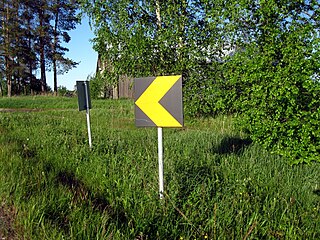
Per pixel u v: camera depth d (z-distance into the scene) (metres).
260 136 5.40
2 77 37.62
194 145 5.82
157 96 3.08
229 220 2.75
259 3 6.00
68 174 4.16
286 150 4.93
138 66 10.72
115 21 10.98
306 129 4.66
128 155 4.87
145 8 10.69
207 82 9.41
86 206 2.97
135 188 3.48
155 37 10.53
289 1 5.89
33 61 39.06
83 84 5.68
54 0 38.97
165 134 7.45
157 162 4.38
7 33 36.28
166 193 3.13
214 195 3.36
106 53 11.57
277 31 5.36
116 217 2.87
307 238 2.66
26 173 3.81
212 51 9.43
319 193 3.64
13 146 5.53
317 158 4.64
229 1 7.37
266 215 2.94
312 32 5.19
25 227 2.52
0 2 36.19
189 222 2.68
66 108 19.36
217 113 9.73
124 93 24.45
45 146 5.66
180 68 9.98
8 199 3.13
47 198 3.07
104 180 3.75
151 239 2.52
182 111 2.96
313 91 4.69
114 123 10.20
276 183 3.88
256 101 5.34
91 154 5.10
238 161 4.63
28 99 24.41
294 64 4.74
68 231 2.51
